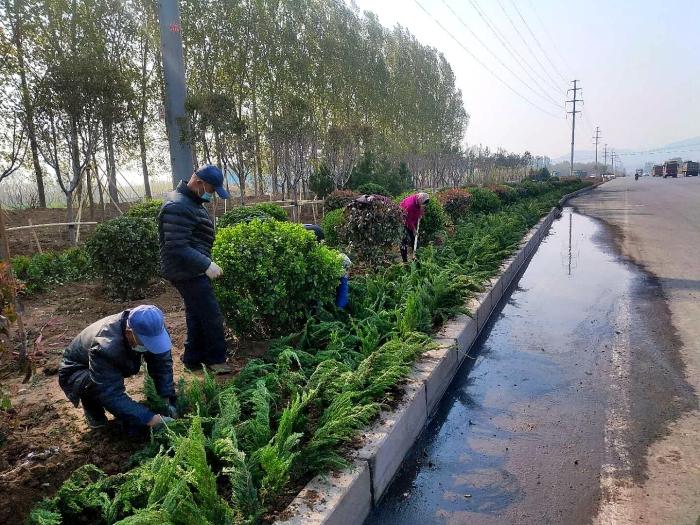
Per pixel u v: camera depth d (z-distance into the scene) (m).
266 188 23.08
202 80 18.42
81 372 3.43
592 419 4.32
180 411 3.70
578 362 5.60
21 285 3.26
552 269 11.07
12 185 17.23
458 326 5.88
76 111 10.23
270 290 4.85
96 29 13.66
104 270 7.17
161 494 2.65
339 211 9.51
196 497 2.75
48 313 6.62
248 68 19.72
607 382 5.03
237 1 18.56
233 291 4.86
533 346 6.19
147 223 7.39
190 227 4.25
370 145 21.39
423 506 3.31
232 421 3.42
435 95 37.56
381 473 3.40
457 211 14.25
